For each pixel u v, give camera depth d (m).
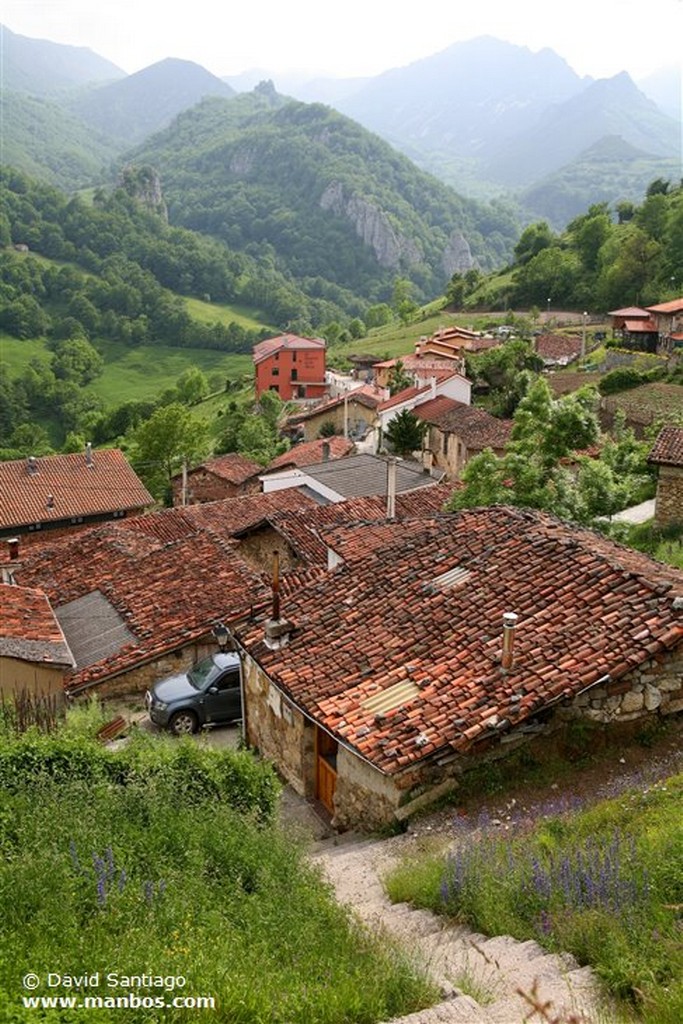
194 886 7.62
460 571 14.27
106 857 7.61
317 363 109.06
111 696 19.00
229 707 17.69
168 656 19.34
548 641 11.83
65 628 21.28
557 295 123.31
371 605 14.25
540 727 11.29
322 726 11.73
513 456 25.34
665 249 112.38
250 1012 5.62
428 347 91.69
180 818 8.89
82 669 19.00
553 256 126.25
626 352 74.44
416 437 56.06
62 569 25.44
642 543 29.11
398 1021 5.66
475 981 6.38
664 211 122.50
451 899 8.13
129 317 186.00
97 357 160.88
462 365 73.75
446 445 54.56
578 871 7.51
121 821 8.62
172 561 23.38
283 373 108.62
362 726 11.37
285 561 25.41
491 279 147.12
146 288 195.00
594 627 11.80
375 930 7.57
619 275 112.94
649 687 11.49
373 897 9.09
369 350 123.12
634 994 5.84
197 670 18.38
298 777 13.52
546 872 7.77
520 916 7.55
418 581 14.45
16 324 170.25
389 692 11.92
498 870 8.30
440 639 12.72
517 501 24.88
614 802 9.72
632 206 148.25
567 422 25.61
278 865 8.66
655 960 6.09
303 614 14.70
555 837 9.09
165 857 8.12
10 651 16.48
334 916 7.68
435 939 7.53
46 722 15.06
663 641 11.17
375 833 11.32
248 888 8.22
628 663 11.05
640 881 7.16
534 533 14.59
